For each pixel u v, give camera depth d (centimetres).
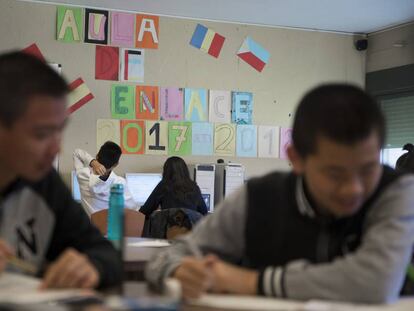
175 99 599
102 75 575
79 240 136
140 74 588
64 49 563
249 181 131
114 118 579
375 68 660
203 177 573
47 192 133
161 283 110
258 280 108
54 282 104
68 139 563
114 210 154
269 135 632
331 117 100
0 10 545
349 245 117
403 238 108
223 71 616
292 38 643
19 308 82
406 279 132
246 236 125
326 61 655
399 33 630
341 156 98
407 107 626
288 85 640
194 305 99
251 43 626
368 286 103
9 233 127
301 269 107
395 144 640
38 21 555
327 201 106
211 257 116
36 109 106
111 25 577
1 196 127
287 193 121
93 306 83
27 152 108
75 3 559
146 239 276
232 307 98
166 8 573
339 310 95
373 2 545
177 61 600
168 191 418
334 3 550
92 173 504
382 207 112
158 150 593
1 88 106
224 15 596
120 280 120
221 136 615
